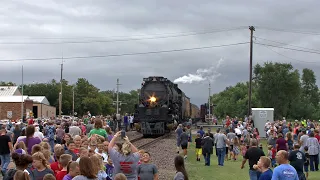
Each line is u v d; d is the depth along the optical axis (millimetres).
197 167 25422
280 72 87375
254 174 16422
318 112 97188
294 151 16906
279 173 10961
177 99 54500
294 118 93062
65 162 10688
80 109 111312
